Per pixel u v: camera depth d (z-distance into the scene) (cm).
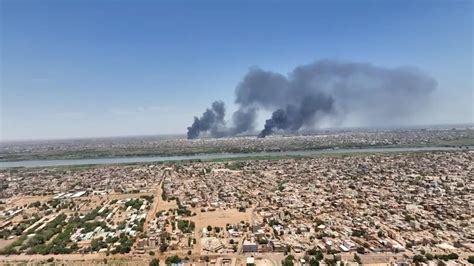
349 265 19775
